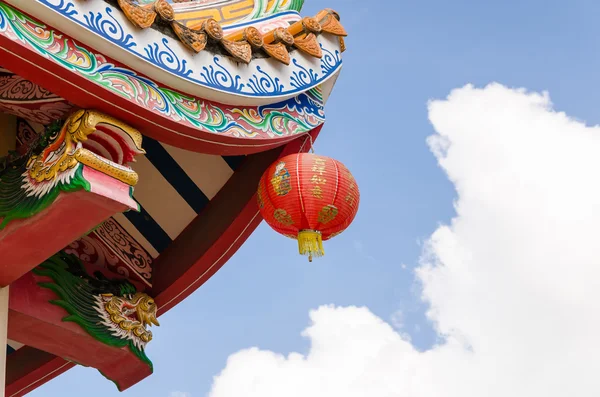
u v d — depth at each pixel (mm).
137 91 5715
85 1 5473
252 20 7402
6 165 6199
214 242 7586
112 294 7199
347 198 7008
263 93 6520
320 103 7277
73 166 5492
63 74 5359
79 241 7375
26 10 5250
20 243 5906
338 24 7590
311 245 6941
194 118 6043
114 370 7320
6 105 6129
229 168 7676
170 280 7711
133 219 7777
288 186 6906
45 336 6859
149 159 7699
